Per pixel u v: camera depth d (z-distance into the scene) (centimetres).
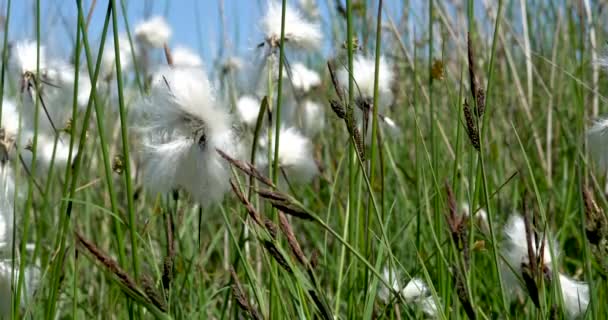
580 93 83
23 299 52
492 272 65
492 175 85
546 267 51
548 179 84
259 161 67
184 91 46
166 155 46
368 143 62
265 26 65
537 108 114
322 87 85
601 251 45
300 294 49
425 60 111
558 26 102
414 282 58
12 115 55
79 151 47
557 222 83
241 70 69
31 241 76
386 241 47
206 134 46
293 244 42
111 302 60
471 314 42
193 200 48
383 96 60
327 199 96
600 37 106
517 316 56
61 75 61
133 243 47
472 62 44
